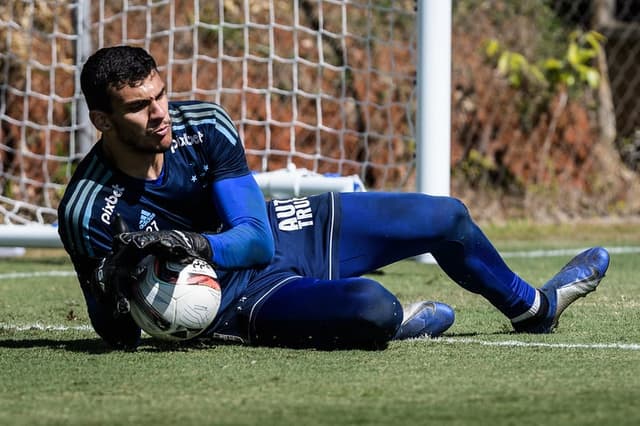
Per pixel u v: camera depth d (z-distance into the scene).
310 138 29.39
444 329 11.76
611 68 35.06
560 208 32.03
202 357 10.15
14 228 19.25
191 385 8.81
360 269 11.26
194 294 9.76
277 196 19.09
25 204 23.56
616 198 32.72
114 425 7.40
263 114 29.06
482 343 11.11
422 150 19.19
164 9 28.89
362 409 7.80
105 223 10.12
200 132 10.39
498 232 28.62
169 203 10.36
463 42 32.56
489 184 31.92
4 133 26.80
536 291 11.70
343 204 11.27
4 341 11.64
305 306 10.37
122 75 9.47
